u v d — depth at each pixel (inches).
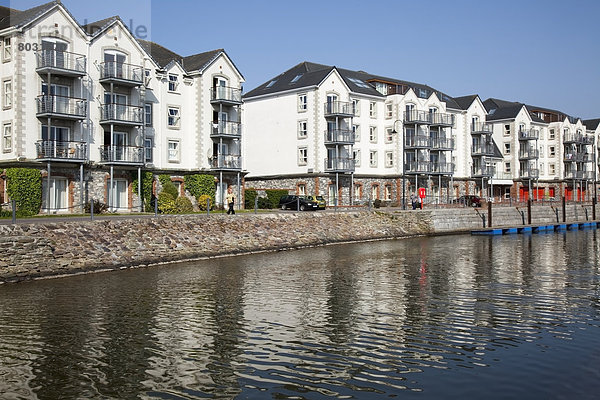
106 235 1014.4
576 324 589.9
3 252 846.5
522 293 758.5
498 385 417.1
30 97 1385.3
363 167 2303.2
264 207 1977.1
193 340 528.7
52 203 1416.1
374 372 445.4
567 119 3395.7
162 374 439.8
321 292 761.6
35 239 893.8
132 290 770.2
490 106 3299.7
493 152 2883.9
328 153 2161.7
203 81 1791.3
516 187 3068.4
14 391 403.9
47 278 863.7
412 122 2395.4
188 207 1588.3
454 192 2694.4
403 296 735.7
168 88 1732.3
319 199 1919.3
